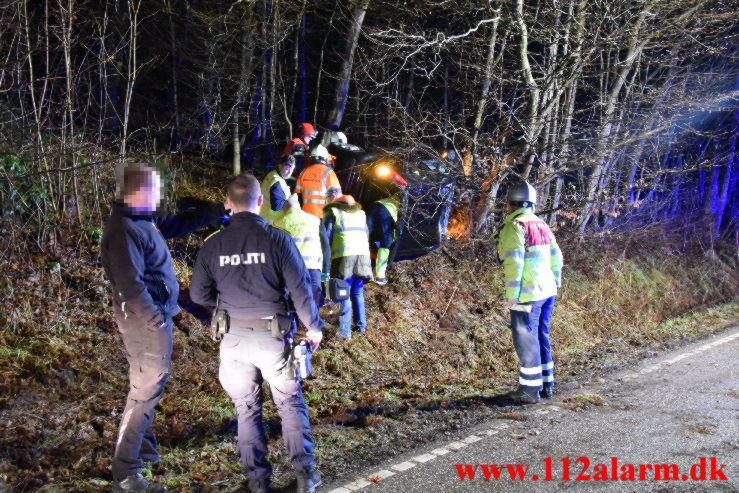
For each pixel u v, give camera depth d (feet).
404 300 25.38
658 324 31.07
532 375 18.03
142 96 36.14
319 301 12.88
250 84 35.14
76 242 22.04
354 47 30.01
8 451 12.98
